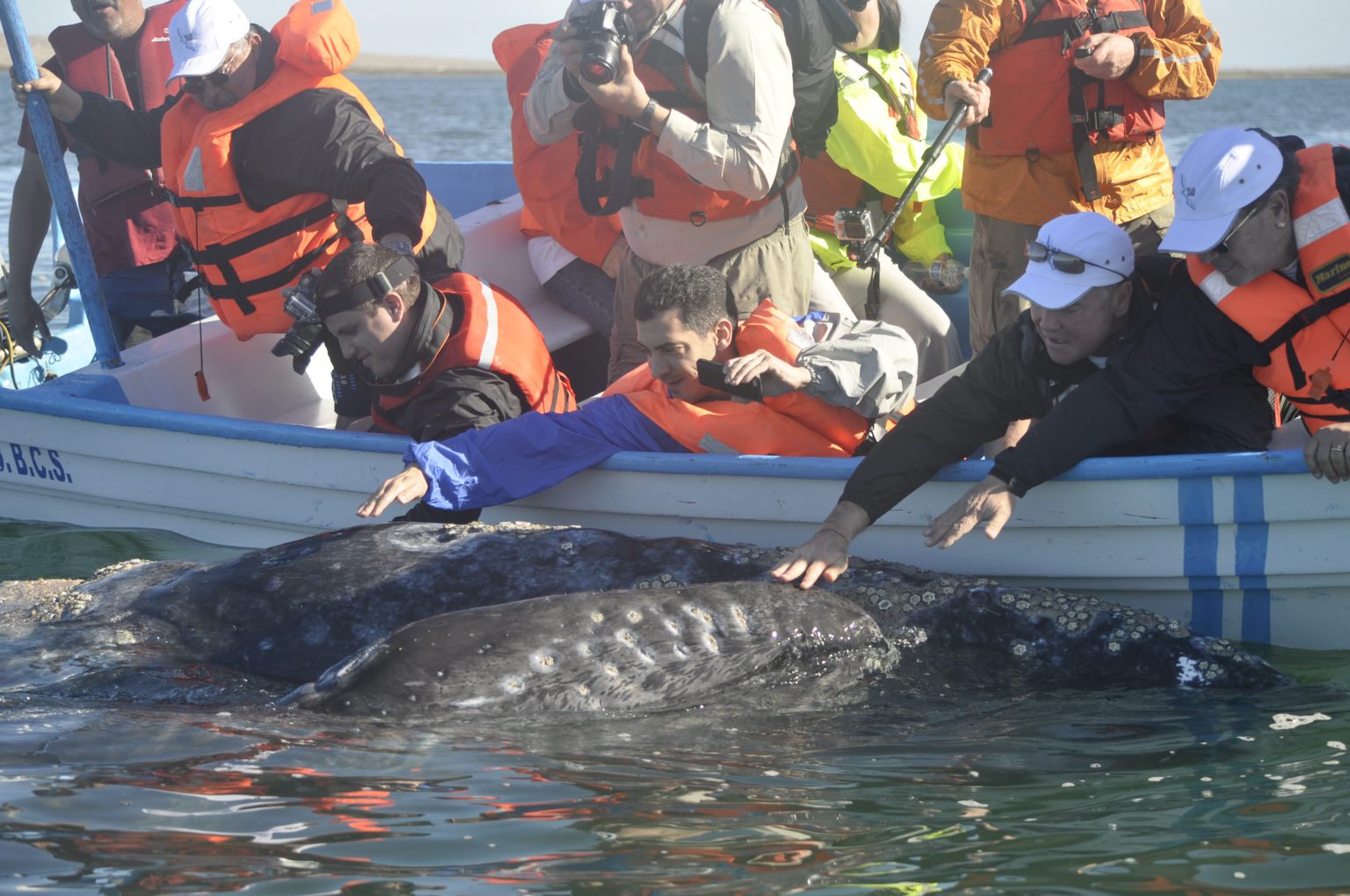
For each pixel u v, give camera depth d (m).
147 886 9.31
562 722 12.66
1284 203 12.76
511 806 10.66
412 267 16.62
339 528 18.25
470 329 16.88
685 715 12.88
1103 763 11.52
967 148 19.84
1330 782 10.95
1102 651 13.75
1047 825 10.24
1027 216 19.16
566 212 22.91
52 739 12.16
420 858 9.74
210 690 13.69
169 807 10.64
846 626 13.90
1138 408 13.83
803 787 11.05
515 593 14.83
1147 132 18.92
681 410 16.30
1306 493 13.80
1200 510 14.18
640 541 15.32
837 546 14.03
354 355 16.67
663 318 15.68
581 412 16.50
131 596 15.39
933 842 9.97
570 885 9.30
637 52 17.98
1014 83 18.61
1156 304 14.33
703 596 13.75
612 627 13.34
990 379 14.51
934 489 15.01
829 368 15.45
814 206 22.70
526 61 23.25
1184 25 18.81
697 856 9.77
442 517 16.77
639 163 18.53
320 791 10.98
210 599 15.13
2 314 25.58
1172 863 9.58
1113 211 19.09
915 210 23.27
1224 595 14.69
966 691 13.48
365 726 12.48
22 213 24.30
